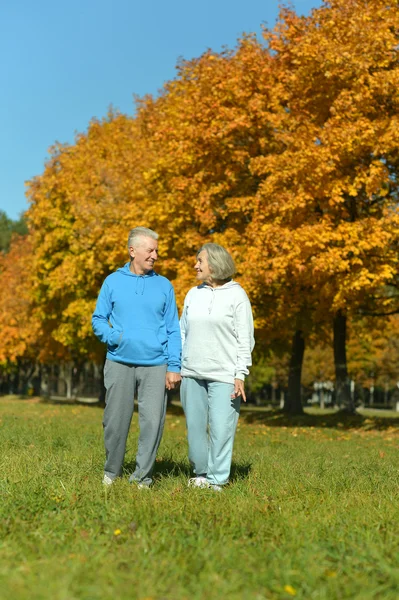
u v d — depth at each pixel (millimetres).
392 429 17141
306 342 27844
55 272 29000
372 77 15305
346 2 16672
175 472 6637
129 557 3326
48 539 3617
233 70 17906
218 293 6016
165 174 19438
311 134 15711
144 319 5781
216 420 5867
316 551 3477
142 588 2812
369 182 15000
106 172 24844
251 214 17719
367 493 5512
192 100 18359
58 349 34312
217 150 17859
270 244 15711
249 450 9406
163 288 5914
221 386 5883
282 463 7691
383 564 3197
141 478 5605
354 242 15281
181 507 4520
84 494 4926
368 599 2787
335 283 16203
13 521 4016
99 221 23562
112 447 5750
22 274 39875
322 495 5207
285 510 4492
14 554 3291
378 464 8070
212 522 4090
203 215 17438
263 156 16625
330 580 3012
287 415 23797
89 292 27750
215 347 5914
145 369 5723
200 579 2980
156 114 23297
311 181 15305
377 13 16078
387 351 52312
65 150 30281
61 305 29422
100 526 3941
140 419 5734
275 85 17453
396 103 15734
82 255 24891
